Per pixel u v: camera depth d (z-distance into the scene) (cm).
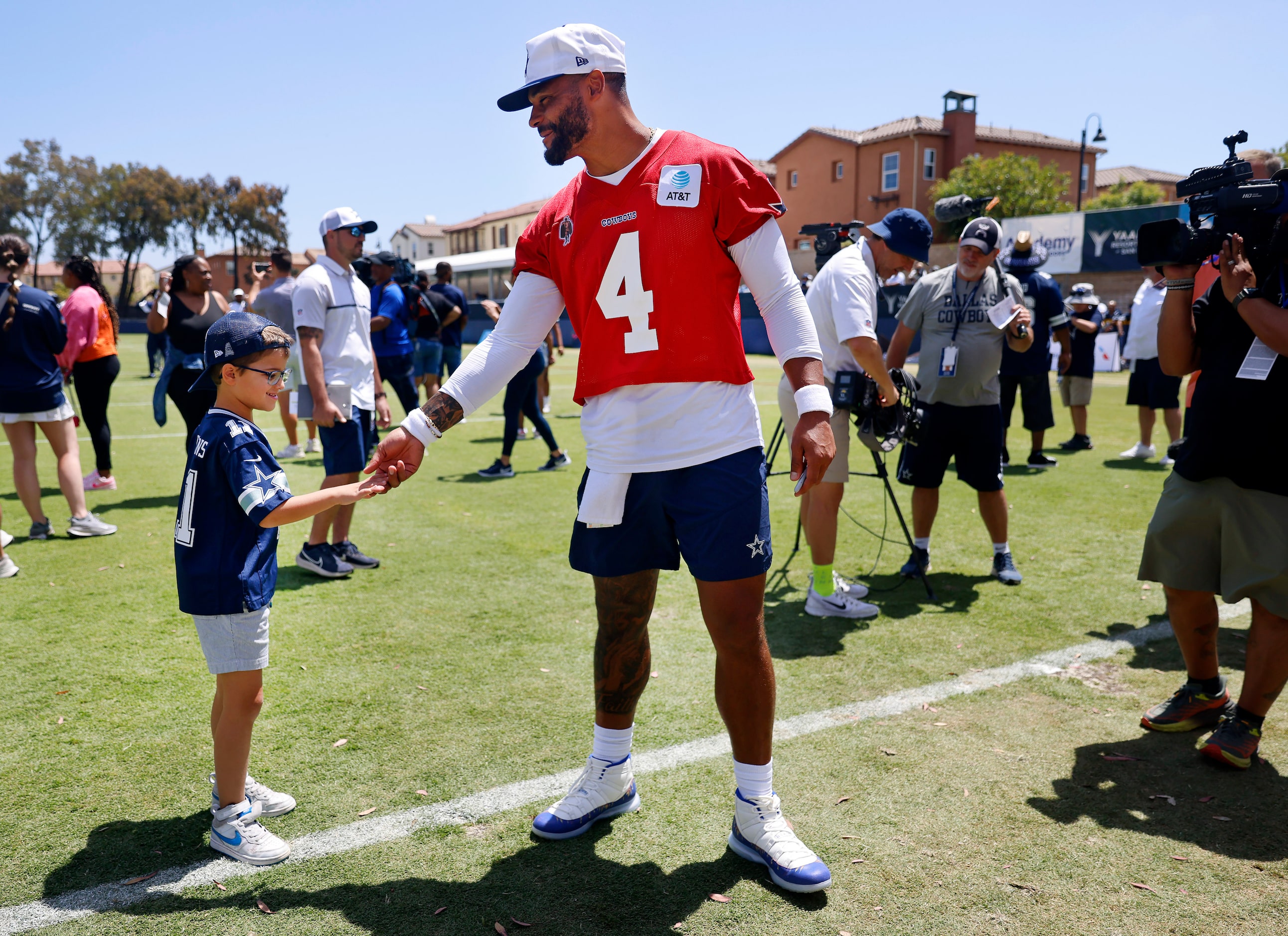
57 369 551
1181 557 279
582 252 219
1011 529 582
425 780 267
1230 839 234
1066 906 207
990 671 350
